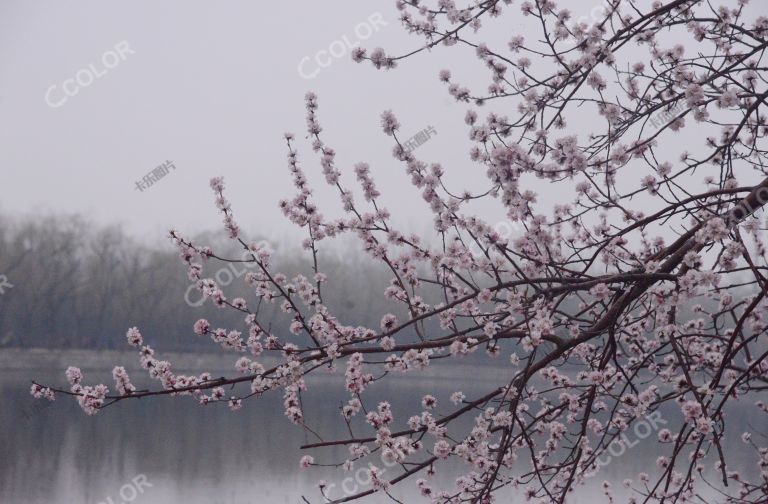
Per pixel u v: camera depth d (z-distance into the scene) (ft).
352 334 16.21
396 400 92.99
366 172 17.13
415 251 16.67
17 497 59.72
